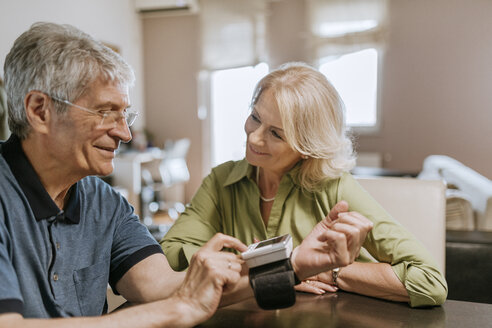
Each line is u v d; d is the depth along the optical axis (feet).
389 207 3.78
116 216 2.83
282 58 16.85
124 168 14.78
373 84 16.24
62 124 2.14
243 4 16.88
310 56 16.25
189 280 2.11
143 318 1.91
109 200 2.84
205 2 17.29
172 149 16.15
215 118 18.20
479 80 15.14
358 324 2.16
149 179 16.25
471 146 15.47
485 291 4.48
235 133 18.04
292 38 16.66
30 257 2.24
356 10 15.67
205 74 17.88
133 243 2.81
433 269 2.64
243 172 3.56
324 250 2.13
